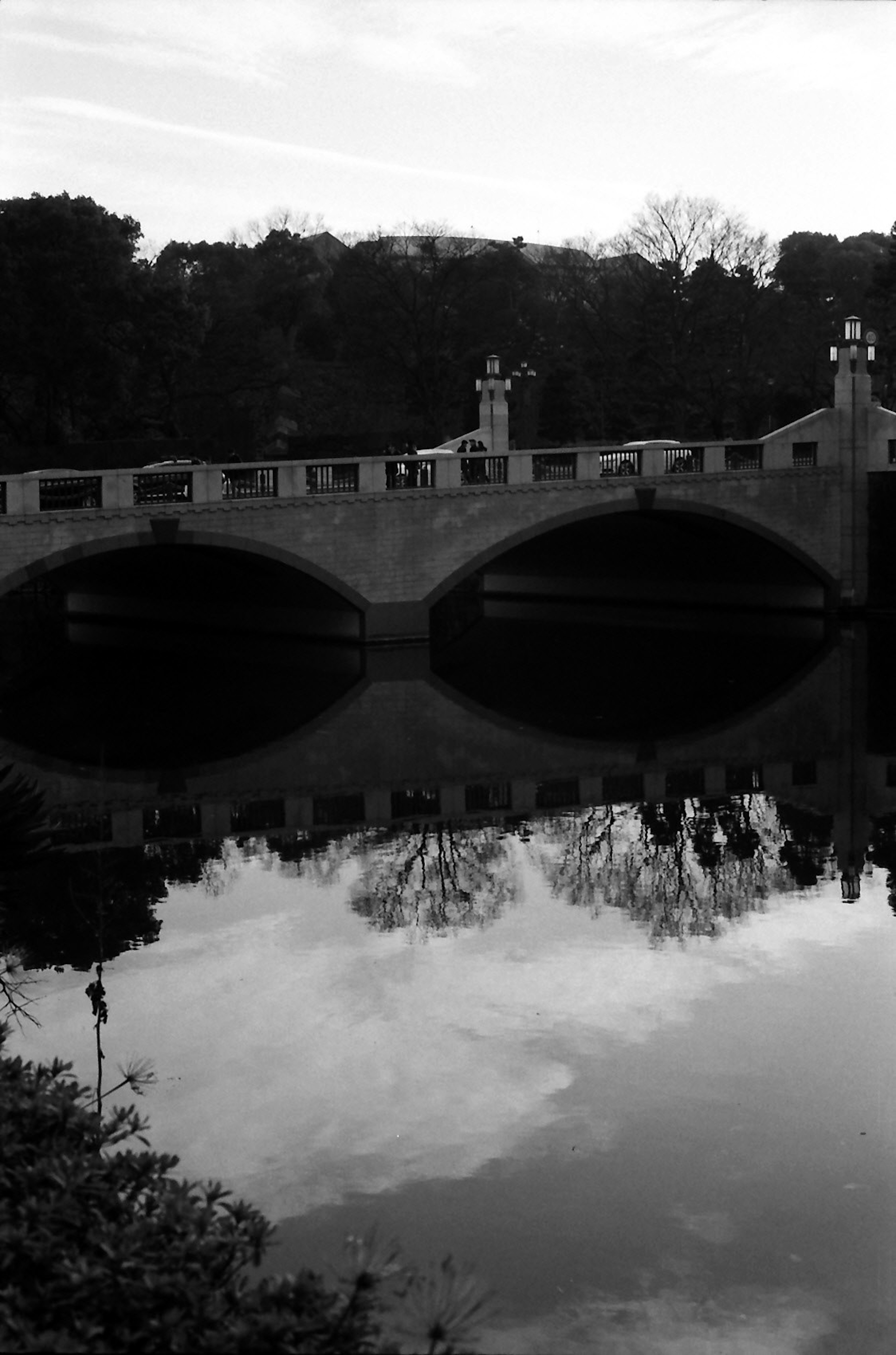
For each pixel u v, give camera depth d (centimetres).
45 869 2530
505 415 6862
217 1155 1416
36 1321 650
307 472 5334
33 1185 729
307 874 2505
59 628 6950
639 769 3484
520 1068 1638
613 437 10175
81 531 4853
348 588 5484
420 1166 1402
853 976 1936
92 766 3544
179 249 13088
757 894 2348
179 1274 678
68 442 8075
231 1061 1645
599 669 5288
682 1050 1688
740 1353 1110
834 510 6506
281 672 5188
